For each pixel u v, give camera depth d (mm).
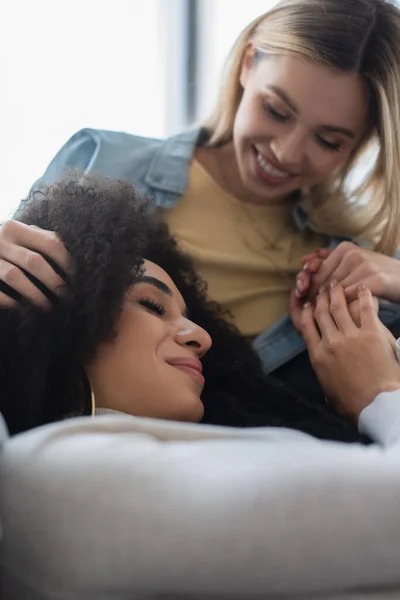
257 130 1033
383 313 1083
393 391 824
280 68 993
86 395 737
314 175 1076
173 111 1715
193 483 503
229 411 891
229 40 1696
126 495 500
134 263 775
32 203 847
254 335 1110
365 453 563
